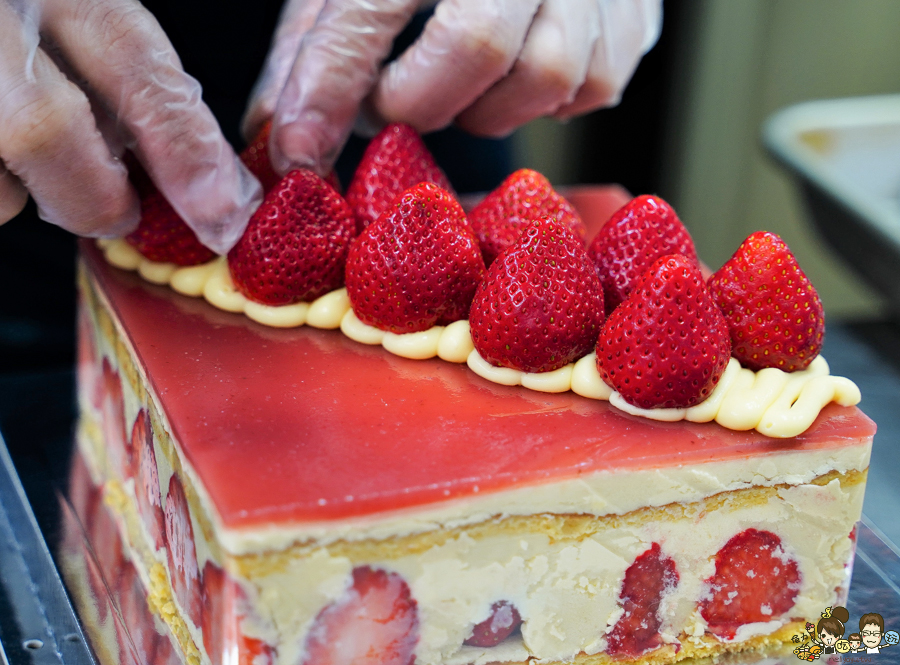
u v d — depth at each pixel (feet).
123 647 1.74
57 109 1.73
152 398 1.77
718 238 3.68
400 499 1.62
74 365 2.24
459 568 1.66
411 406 1.72
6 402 2.10
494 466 1.65
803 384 1.74
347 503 1.61
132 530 1.89
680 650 1.75
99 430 2.04
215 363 1.78
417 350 1.79
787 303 1.73
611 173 3.58
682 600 1.73
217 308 1.88
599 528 1.68
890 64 3.49
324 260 1.82
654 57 3.36
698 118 3.44
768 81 3.47
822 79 3.49
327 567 1.62
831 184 2.41
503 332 1.73
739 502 1.71
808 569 1.75
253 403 1.72
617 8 2.01
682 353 1.68
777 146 2.54
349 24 1.87
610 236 1.82
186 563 1.72
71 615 1.77
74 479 1.97
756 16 3.30
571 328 1.72
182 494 1.70
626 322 1.69
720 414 1.71
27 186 1.79
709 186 3.58
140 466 1.86
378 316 1.79
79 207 1.80
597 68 2.00
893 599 1.80
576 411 1.72
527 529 1.66
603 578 1.70
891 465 2.05
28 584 1.81
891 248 2.28
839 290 3.70
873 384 2.20
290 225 1.81
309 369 1.77
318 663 1.65
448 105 1.92
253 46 2.16
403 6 1.88
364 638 1.65
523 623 1.69
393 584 1.64
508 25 1.86
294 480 1.62
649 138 3.48
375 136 1.91
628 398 1.71
